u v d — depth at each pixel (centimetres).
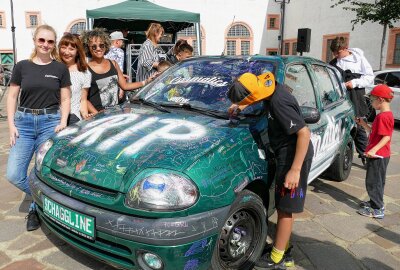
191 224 223
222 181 241
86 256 300
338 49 565
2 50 2167
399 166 576
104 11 1003
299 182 258
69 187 252
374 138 378
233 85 243
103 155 254
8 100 332
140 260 229
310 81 390
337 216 389
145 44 632
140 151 251
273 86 246
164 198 224
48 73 328
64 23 2189
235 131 278
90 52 426
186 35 2292
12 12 2123
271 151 286
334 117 413
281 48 2402
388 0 1308
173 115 311
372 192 383
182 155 243
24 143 335
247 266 273
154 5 1148
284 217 268
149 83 384
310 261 304
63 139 290
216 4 2323
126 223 225
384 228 366
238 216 258
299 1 2280
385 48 1664
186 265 226
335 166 469
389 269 297
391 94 368
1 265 287
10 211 382
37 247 313
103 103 432
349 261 306
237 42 2403
